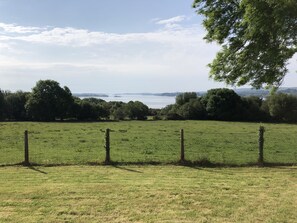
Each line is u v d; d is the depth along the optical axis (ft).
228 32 34.01
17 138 97.30
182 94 278.87
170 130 132.57
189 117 254.27
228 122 216.54
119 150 70.44
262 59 29.19
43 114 243.19
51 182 37.40
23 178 39.63
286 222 24.99
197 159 51.11
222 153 66.95
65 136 103.71
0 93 250.37
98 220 25.14
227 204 29.30
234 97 247.50
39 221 24.88
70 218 25.57
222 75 35.65
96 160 52.01
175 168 46.83
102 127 151.53
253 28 26.00
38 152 66.39
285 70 31.91
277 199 31.07
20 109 253.03
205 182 37.88
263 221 25.18
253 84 33.40
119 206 28.45
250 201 30.32
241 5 26.53
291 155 65.46
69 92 252.83
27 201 29.89
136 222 24.77
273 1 22.71
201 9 35.53
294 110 236.02
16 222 24.64
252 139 98.37
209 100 248.73
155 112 276.82
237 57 33.50
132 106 254.06
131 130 131.34
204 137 103.19
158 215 26.30
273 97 239.09
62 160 53.47
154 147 76.43
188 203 29.50
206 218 25.73
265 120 245.86
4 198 30.78
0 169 45.60
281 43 27.32
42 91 245.86
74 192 32.83
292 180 39.40
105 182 37.35
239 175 42.22
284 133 124.98
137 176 40.96
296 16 22.75
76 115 254.06
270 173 43.68
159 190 33.81
